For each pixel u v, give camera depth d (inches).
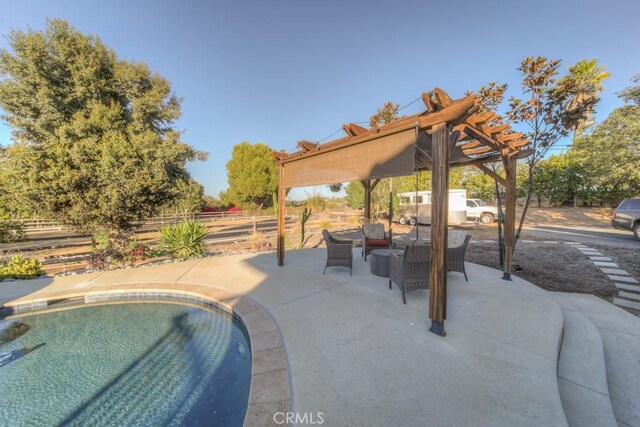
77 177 234.7
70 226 255.4
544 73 204.5
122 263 257.3
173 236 284.7
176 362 108.9
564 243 320.2
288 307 137.1
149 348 120.0
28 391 92.2
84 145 244.4
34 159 227.8
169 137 321.7
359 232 492.7
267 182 1098.7
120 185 253.0
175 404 85.8
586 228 462.9
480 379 79.9
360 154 136.0
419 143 143.2
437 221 104.8
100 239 291.4
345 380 80.0
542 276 196.4
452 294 151.4
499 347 97.3
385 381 79.5
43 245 368.8
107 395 90.6
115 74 307.7
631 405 75.2
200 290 166.4
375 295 152.9
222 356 113.3
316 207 951.0
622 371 90.2
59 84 288.0
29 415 82.0
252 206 1109.1
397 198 621.3
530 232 417.7
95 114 266.4
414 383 78.5
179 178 363.9
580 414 69.8
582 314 131.6
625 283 180.2
